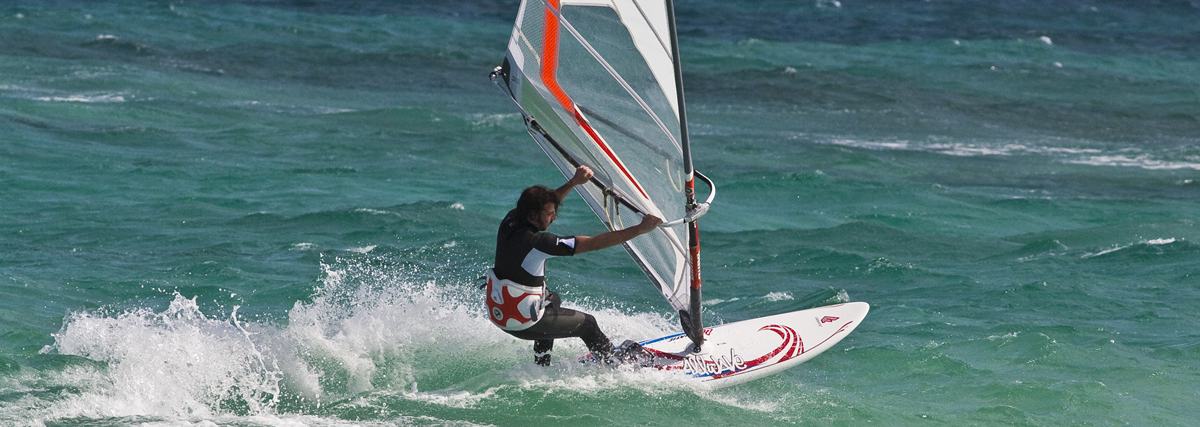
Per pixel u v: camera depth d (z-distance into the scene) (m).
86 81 108.19
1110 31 164.25
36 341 34.34
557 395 30.00
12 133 81.31
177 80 112.38
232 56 128.12
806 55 141.88
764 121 105.81
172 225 55.91
